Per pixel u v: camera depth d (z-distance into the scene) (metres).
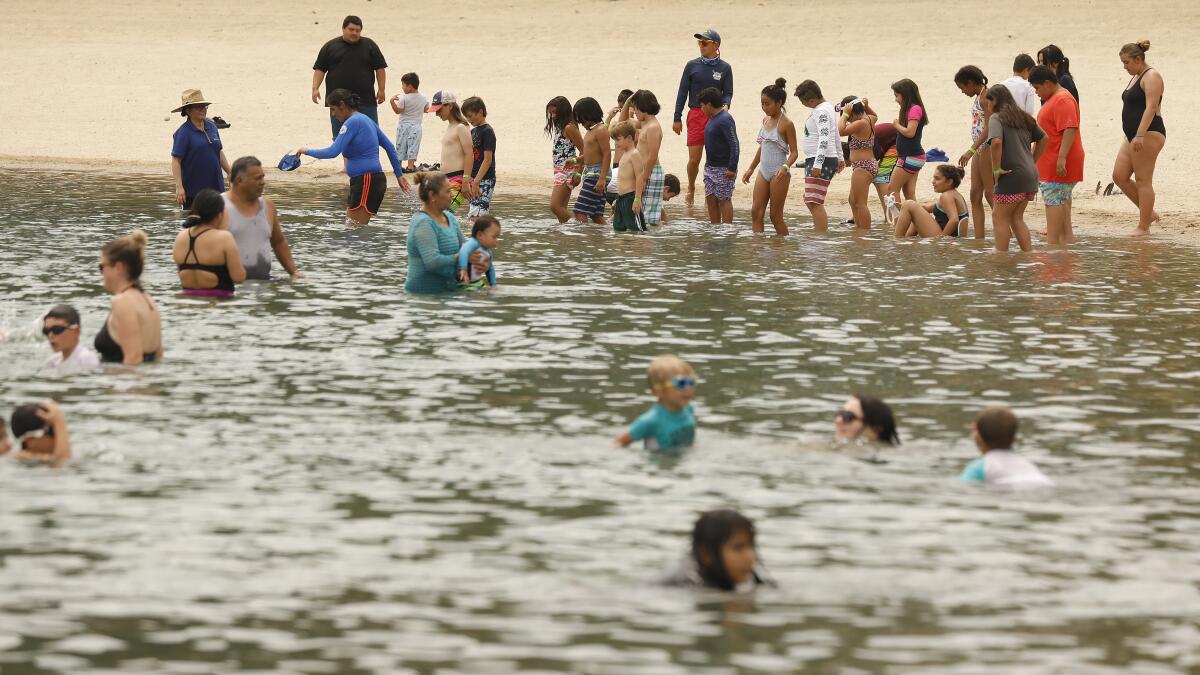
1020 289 34.28
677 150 71.12
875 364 25.45
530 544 15.73
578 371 24.59
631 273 36.38
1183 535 16.33
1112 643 13.20
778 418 21.48
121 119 82.81
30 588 14.23
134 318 24.59
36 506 16.81
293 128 79.75
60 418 18.94
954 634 13.36
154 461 18.75
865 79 88.75
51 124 80.88
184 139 42.69
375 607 13.86
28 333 26.75
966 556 15.54
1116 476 18.67
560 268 37.19
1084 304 32.16
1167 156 64.25
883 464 19.08
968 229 48.38
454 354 25.89
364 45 62.41
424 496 17.44
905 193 50.06
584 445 19.88
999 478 18.30
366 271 35.94
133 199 52.53
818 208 47.75
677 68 95.62
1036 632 13.43
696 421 21.25
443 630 13.31
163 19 124.31
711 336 27.92
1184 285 35.16
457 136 49.78
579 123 49.09
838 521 16.66
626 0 129.50
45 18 124.25
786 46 104.25
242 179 33.31
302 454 19.20
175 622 13.43
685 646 12.99
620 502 17.27
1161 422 21.52
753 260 39.41
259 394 22.59
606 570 14.95
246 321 28.78
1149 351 26.86
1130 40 102.12
